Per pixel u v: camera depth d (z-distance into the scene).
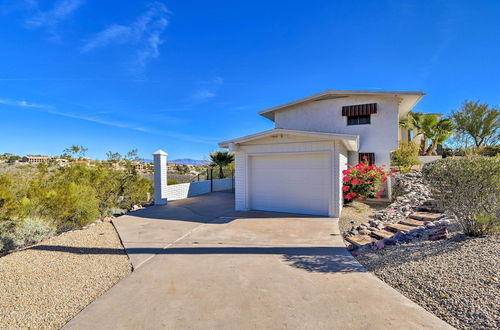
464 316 2.71
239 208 10.56
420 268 3.85
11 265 4.75
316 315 2.96
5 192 6.46
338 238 6.27
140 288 3.78
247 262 4.77
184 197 15.29
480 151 17.83
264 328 2.74
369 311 2.99
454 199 4.72
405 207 7.91
